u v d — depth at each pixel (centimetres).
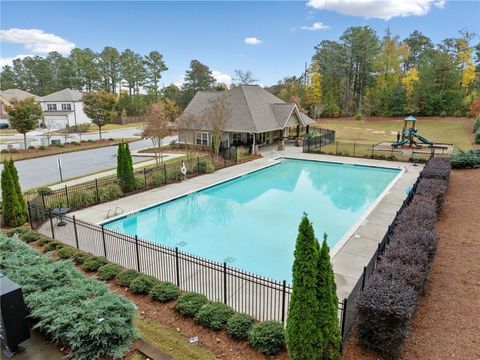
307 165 2609
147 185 1870
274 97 3716
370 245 1095
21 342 567
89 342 534
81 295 612
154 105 3234
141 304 739
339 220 1507
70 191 1608
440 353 550
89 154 3178
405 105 5303
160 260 995
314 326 480
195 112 3284
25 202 1391
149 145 3653
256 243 1283
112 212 1468
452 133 3981
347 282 864
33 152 3097
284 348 579
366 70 6031
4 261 741
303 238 475
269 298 787
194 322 668
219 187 2000
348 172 2391
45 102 5922
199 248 1241
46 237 1132
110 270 872
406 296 545
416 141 3444
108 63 8244
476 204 1368
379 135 4100
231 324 623
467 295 725
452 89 5094
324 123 5325
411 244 761
